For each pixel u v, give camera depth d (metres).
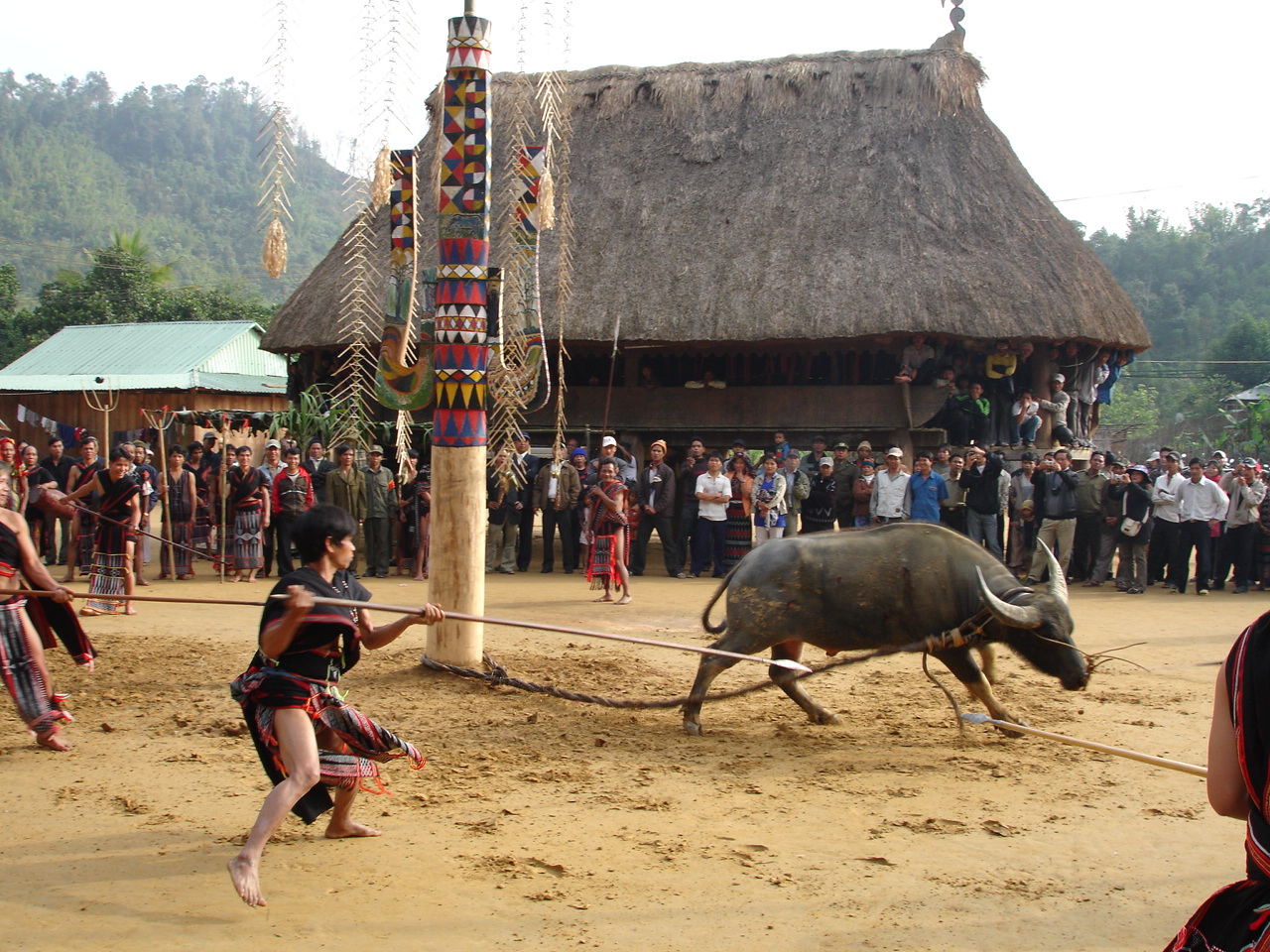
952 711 8.43
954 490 16.53
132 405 33.53
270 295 77.06
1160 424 58.72
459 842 5.34
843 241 19.53
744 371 20.86
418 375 9.13
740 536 16.67
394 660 9.80
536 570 17.75
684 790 6.27
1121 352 22.02
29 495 14.50
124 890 4.70
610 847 5.31
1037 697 8.94
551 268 20.09
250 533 15.48
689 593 14.84
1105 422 56.53
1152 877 5.05
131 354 35.44
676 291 19.45
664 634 11.64
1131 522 15.31
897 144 20.81
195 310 48.28
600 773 6.59
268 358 37.28
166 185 105.19
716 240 20.09
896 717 8.23
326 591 4.89
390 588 15.20
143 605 13.23
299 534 4.93
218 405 34.00
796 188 20.55
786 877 4.96
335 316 20.39
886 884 4.91
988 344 19.39
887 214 19.72
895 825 5.71
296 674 4.77
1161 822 5.82
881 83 21.62
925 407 19.36
